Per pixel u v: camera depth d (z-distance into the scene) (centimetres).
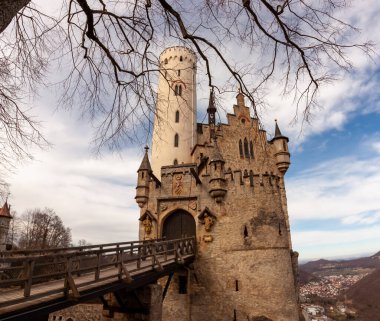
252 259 2155
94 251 1029
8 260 699
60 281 1102
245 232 2250
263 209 2288
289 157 3222
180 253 2017
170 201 2514
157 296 1450
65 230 6581
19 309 722
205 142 3228
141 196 2541
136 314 1389
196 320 2103
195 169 2562
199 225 2352
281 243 2211
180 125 3469
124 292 1445
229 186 2403
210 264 2222
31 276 764
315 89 531
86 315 2486
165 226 2505
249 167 3117
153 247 1545
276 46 538
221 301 2109
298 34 507
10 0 323
